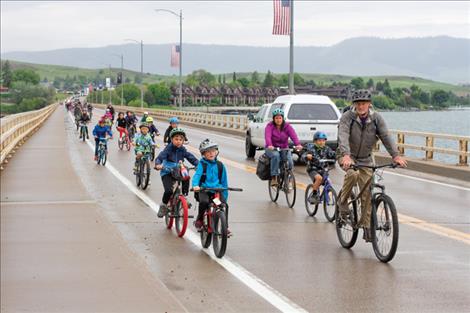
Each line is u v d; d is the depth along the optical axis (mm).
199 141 71062
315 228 22625
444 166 39094
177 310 13211
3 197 28609
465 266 17172
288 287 15141
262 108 50875
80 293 14320
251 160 49781
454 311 13438
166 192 21969
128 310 13203
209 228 18844
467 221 23938
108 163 45656
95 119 130125
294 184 26984
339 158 18391
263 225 23156
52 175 37219
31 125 84875
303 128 44906
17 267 16500
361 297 14375
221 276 16109
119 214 24922
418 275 16266
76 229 21375
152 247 19359
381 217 18000
